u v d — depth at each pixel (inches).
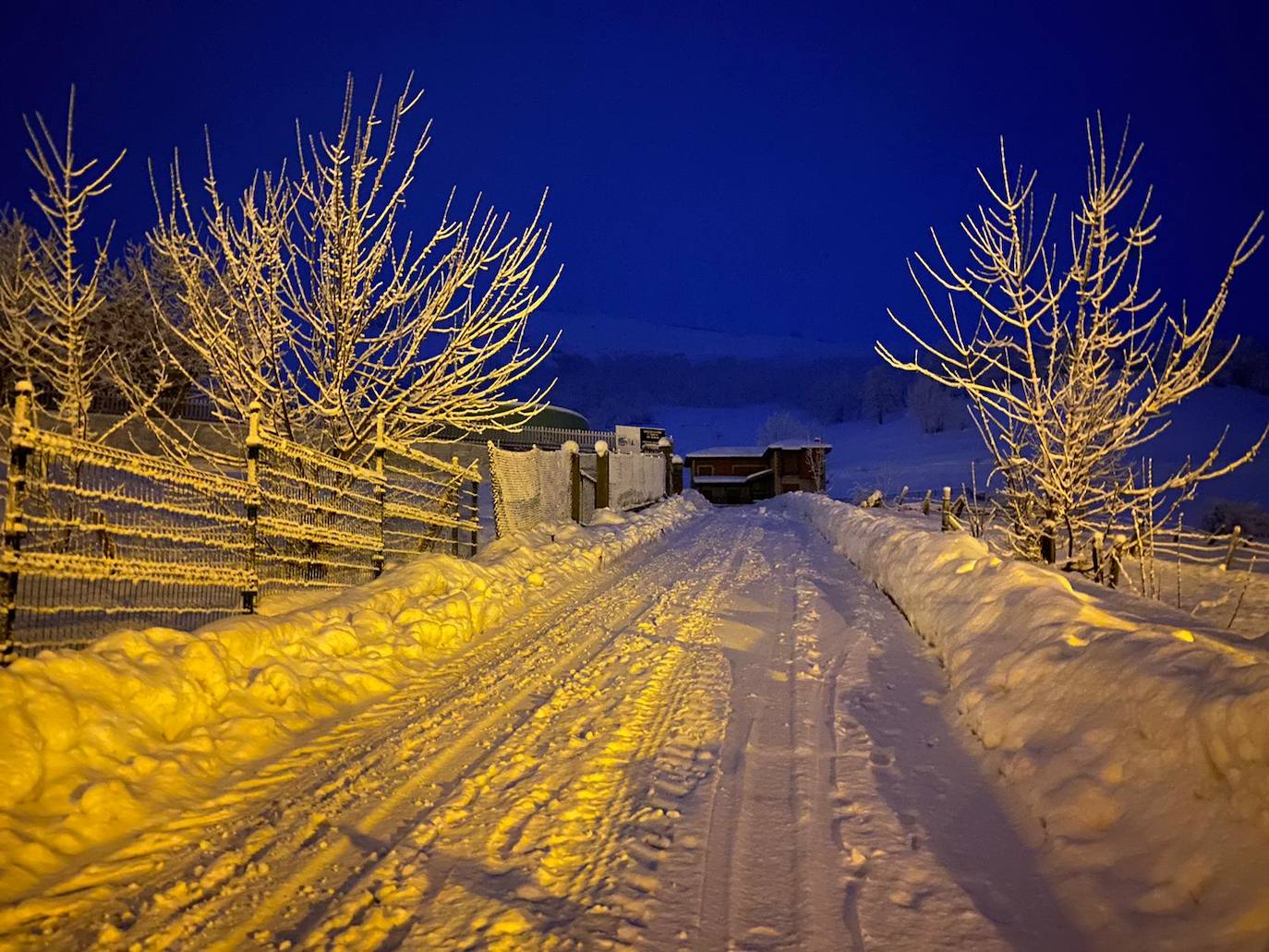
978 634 277.6
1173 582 596.7
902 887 152.4
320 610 311.0
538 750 219.9
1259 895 119.8
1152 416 354.9
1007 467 405.4
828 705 263.3
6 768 161.8
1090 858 149.7
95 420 648.4
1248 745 135.6
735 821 180.5
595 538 659.4
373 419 478.6
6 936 129.5
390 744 222.4
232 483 292.5
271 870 154.2
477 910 142.2
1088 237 350.6
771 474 2645.2
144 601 303.3
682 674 299.4
